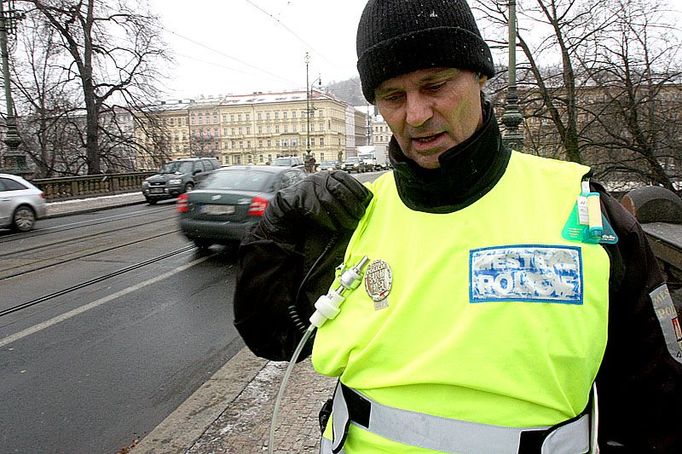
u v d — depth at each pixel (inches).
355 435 39.9
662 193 163.6
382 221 43.6
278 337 52.6
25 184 484.7
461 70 36.8
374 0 38.7
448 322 36.0
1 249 378.0
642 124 497.0
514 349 33.6
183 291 259.1
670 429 36.3
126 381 157.4
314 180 47.7
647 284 36.3
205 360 173.2
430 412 35.5
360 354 39.1
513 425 33.4
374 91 39.6
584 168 39.6
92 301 242.1
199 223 331.3
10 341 191.2
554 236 35.5
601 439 39.2
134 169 1235.9
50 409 140.2
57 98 1090.7
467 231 37.4
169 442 115.9
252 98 3757.4
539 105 591.8
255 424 120.1
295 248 48.9
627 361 37.1
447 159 37.1
